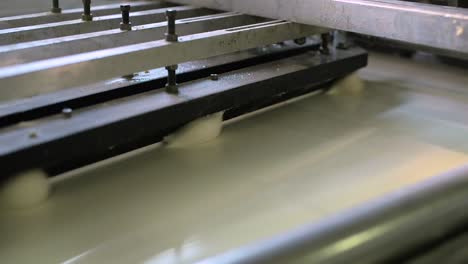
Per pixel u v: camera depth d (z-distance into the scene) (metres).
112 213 0.70
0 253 0.61
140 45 0.79
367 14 0.88
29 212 0.70
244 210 0.71
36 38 0.95
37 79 0.65
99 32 0.91
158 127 0.80
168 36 0.83
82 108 0.78
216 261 0.38
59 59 0.70
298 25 1.05
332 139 0.94
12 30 0.93
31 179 0.70
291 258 0.38
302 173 0.82
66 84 0.69
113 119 0.74
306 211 0.71
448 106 1.12
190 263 0.61
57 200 0.73
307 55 1.14
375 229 0.41
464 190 0.46
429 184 0.46
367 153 0.89
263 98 1.02
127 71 0.76
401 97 1.17
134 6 1.24
